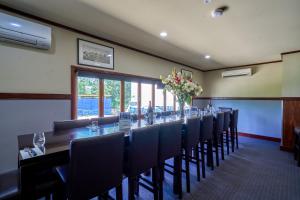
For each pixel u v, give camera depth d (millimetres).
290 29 2752
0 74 2184
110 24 2674
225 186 2266
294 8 2119
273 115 4855
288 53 3975
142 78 4113
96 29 2877
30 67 2430
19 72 2332
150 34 3045
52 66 2646
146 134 1555
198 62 5199
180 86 2623
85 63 3049
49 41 2447
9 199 1122
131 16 2398
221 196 2029
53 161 1179
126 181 2412
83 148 1098
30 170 1101
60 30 2725
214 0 1976
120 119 2057
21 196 1090
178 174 2037
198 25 2641
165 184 2336
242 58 4645
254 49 3830
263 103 5055
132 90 4078
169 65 4898
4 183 1235
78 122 2084
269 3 2016
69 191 1082
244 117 5430
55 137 1554
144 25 2680
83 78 3170
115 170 1311
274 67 4883
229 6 2092
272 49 3816
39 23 2471
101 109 3430
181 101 2746
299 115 3770
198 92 2732
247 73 5258
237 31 2850
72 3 2102
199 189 2188
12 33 2129
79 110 3088
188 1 2008
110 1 2037
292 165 2998
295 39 3189
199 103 6383
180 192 1977
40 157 1103
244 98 5445
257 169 2824
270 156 3482
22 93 2354
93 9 2232
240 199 1969
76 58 2934
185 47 3756
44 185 1276
